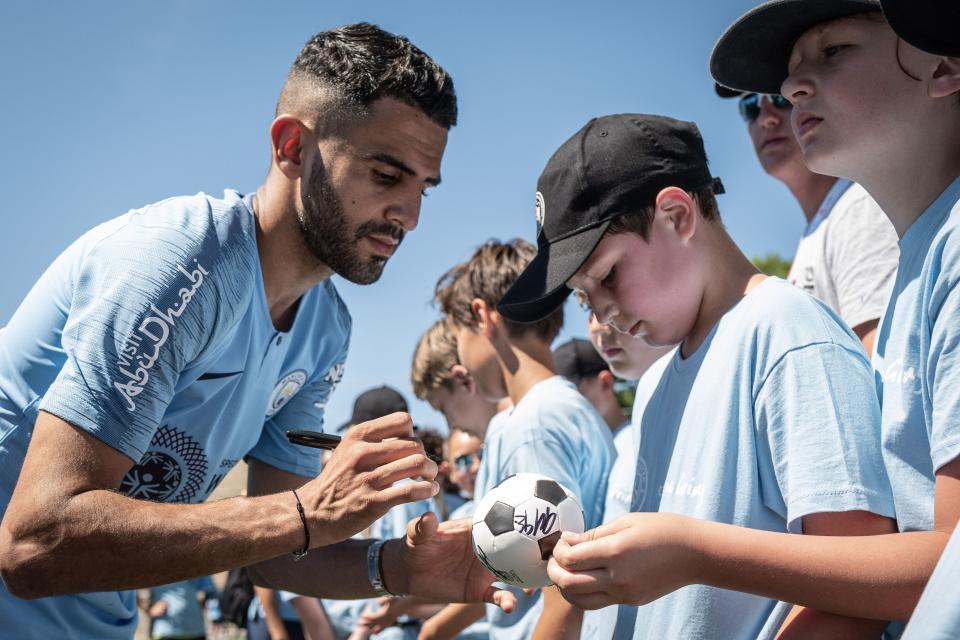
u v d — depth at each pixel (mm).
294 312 2641
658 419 2152
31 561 1976
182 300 2150
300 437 2334
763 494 1847
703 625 1864
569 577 1640
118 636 2520
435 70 2400
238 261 2322
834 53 1854
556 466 2838
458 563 2518
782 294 1913
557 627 2592
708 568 1625
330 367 2922
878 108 1756
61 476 1997
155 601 8617
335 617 5934
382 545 2643
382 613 4488
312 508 2051
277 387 2734
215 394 2430
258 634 6605
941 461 1545
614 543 1613
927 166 1756
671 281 2041
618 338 3059
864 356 1870
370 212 2348
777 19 1965
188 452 2465
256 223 2455
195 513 2047
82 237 2346
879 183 1834
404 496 1993
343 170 2320
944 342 1567
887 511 1693
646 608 2023
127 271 2135
